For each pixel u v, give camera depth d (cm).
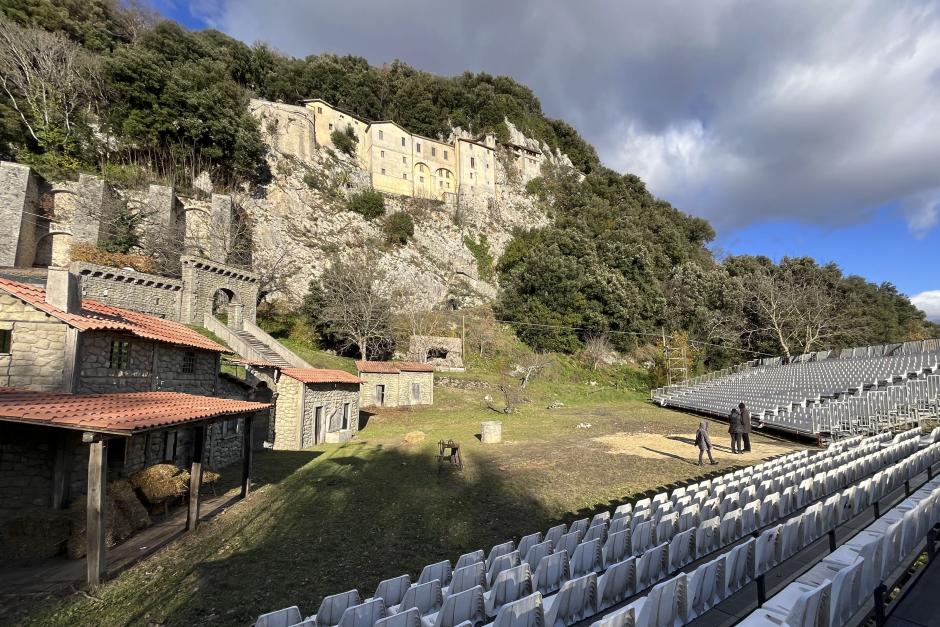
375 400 3441
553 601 457
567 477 1423
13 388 982
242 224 4900
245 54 6762
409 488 1321
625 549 655
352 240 5991
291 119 6228
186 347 1509
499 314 5838
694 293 6034
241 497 1230
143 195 4112
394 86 8375
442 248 6894
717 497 777
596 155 10544
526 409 3512
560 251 5978
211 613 628
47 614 623
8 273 2639
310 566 793
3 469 959
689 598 467
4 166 3334
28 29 4303
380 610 468
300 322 4466
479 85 9181
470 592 484
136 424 752
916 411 1909
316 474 1511
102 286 2781
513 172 8419
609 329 5366
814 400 2405
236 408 1158
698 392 3691
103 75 4519
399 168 7400
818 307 5175
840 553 544
